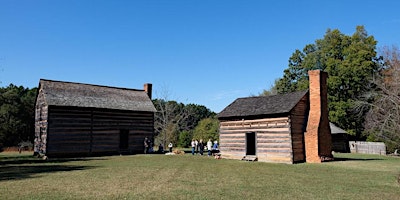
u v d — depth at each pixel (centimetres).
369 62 4934
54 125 3105
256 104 3002
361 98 5069
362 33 5712
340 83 4966
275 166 2262
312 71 2738
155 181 1473
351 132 4959
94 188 1274
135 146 3628
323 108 2716
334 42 5450
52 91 3266
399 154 4016
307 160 2627
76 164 2300
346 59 5144
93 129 3334
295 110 2661
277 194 1199
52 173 1745
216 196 1144
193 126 7844
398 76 4491
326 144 2705
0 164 2312
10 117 5822
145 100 3941
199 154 3597
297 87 5753
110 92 3772
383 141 4394
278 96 2983
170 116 6562
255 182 1484
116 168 2019
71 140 3180
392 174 1809
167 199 1084
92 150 3288
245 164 2408
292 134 2580
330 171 1958
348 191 1273
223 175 1730
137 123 3681
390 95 4416
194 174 1752
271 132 2692
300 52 6328
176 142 6169
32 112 6147
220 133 3105
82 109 3294
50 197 1092
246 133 2880
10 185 1330
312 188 1334
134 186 1329
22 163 2400
